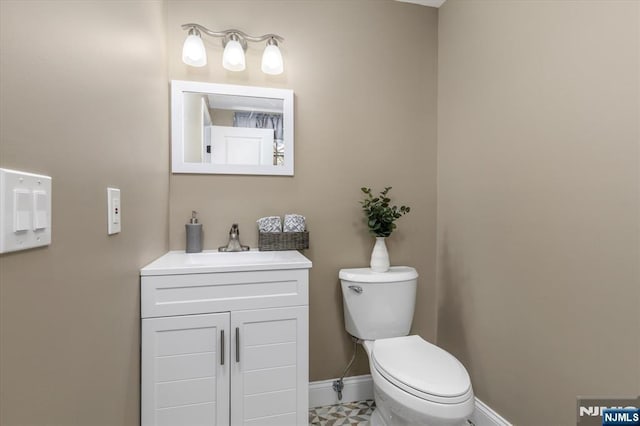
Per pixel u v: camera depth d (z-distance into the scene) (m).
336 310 1.90
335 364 1.90
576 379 1.16
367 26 1.95
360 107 1.94
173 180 1.69
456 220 1.87
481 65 1.67
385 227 1.81
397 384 1.25
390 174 1.98
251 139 1.77
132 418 1.12
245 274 1.31
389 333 1.70
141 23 1.19
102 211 0.85
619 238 1.02
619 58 1.02
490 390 1.59
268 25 1.80
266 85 1.80
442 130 2.01
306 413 1.37
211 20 1.72
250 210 1.78
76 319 0.71
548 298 1.28
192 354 1.26
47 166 0.60
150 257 1.35
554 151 1.25
